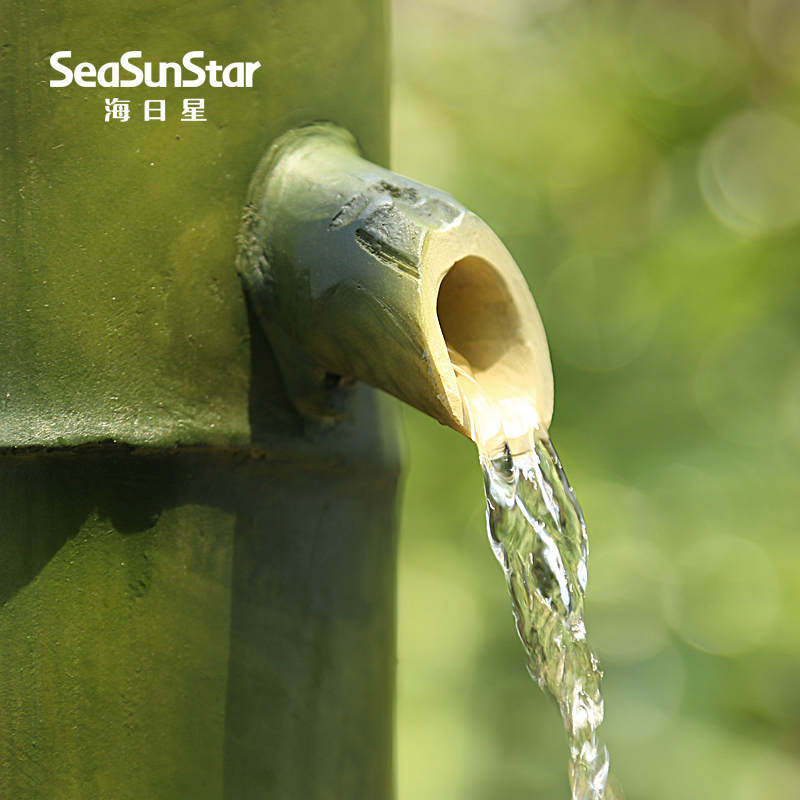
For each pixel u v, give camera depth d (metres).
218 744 1.07
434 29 3.03
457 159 2.79
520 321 1.08
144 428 1.06
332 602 1.09
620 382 2.74
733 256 2.75
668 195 2.92
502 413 1.08
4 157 1.05
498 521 1.07
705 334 2.72
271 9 1.08
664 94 2.92
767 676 2.44
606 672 2.46
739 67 2.97
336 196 1.06
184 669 1.07
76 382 1.05
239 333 1.07
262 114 1.08
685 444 2.65
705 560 2.53
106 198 1.06
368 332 1.05
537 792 2.33
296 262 1.06
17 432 1.05
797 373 2.68
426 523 2.73
